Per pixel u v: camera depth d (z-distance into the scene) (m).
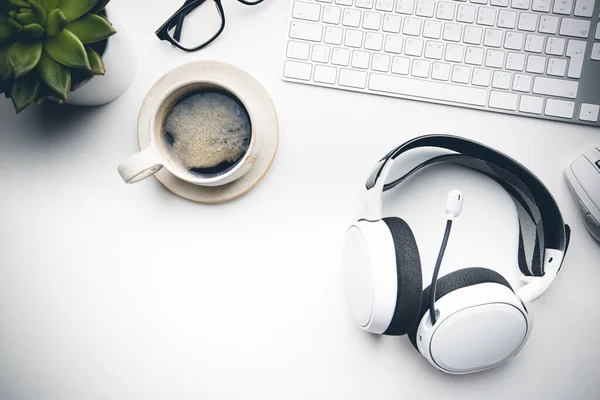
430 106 0.64
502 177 0.63
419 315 0.58
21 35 0.48
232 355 0.65
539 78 0.62
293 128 0.64
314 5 0.62
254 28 0.65
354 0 0.62
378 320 0.54
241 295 0.64
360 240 0.55
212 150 0.58
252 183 0.62
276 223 0.64
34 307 0.64
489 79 0.62
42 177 0.64
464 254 0.65
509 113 0.63
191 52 0.65
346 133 0.64
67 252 0.64
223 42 0.65
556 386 0.65
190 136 0.58
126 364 0.65
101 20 0.49
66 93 0.50
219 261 0.64
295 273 0.65
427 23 0.62
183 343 0.65
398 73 0.62
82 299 0.64
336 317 0.65
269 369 0.65
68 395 0.65
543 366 0.65
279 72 0.64
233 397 0.65
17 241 0.64
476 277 0.56
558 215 0.57
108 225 0.64
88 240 0.64
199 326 0.65
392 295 0.53
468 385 0.65
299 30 0.62
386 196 0.65
